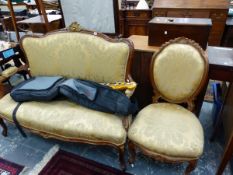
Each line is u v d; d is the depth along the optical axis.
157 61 1.47
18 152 1.69
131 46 1.49
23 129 1.74
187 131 1.24
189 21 1.55
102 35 1.57
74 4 2.03
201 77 1.37
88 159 1.59
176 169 1.48
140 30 3.18
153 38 1.63
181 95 1.48
